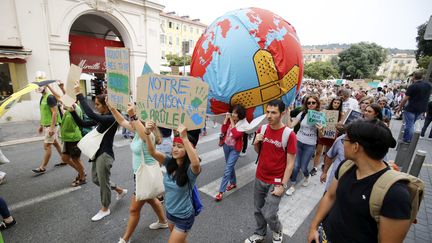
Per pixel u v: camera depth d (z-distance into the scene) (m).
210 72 4.43
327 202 1.87
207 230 3.20
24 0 8.77
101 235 3.03
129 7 12.14
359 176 1.49
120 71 2.61
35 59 9.30
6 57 8.35
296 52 4.52
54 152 5.93
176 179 2.16
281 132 2.56
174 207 2.24
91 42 12.38
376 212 1.34
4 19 8.50
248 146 7.23
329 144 4.75
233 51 4.20
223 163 5.65
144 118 2.35
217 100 4.48
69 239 2.94
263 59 4.15
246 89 4.23
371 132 1.39
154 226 3.17
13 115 8.95
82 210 3.55
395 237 1.28
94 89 16.03
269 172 2.67
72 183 4.34
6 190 4.06
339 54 52.31
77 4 10.23
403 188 1.29
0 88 8.78
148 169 2.67
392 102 14.49
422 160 3.30
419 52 24.67
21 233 3.02
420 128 10.37
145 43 13.16
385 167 1.44
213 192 4.26
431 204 3.88
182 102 2.06
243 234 3.15
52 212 3.48
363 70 48.75
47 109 4.71
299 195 4.26
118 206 3.68
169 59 40.25
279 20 4.58
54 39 9.72
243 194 4.23
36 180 4.45
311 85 24.75
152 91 2.24
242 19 4.35
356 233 1.45
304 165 4.41
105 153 3.20
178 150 2.16
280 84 4.32
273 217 2.64
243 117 4.02
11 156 5.63
